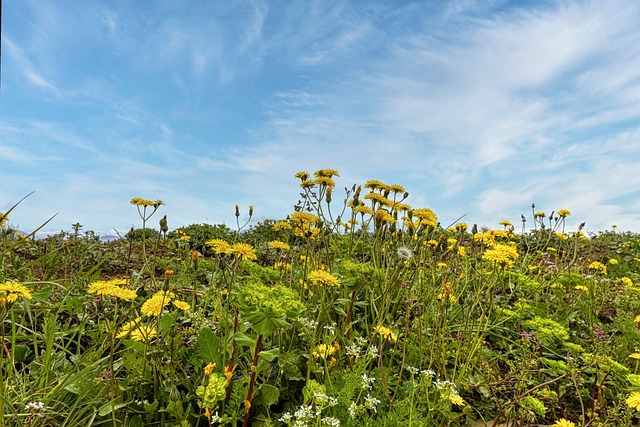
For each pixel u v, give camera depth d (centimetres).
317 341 265
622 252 795
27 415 189
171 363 216
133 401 211
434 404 217
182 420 189
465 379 273
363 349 282
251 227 788
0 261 319
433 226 347
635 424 262
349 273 268
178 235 691
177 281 403
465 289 384
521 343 328
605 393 289
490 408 261
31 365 244
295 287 338
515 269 517
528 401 224
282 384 239
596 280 505
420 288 363
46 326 260
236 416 196
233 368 216
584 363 310
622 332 361
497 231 415
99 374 228
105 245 610
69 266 461
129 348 232
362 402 229
